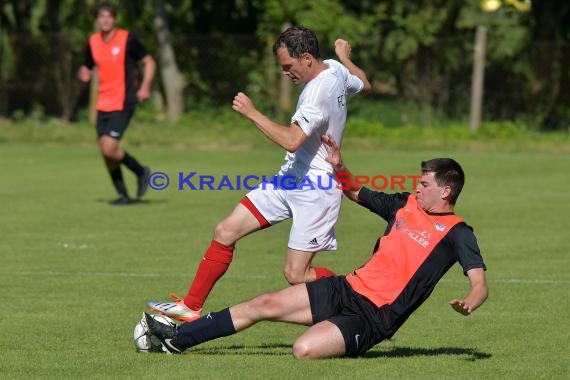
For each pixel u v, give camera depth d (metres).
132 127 74.44
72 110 79.44
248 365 18.23
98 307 24.06
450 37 80.25
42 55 79.38
